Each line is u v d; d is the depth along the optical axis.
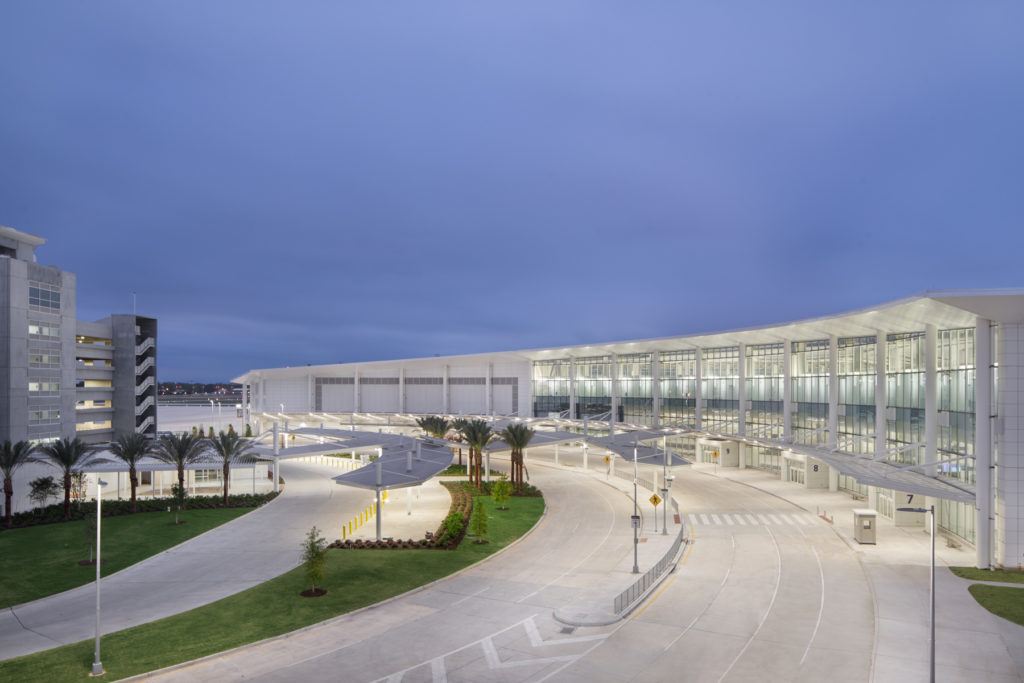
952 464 43.91
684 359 91.62
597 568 37.66
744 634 27.22
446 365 130.62
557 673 23.56
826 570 36.69
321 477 79.75
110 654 25.55
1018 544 35.47
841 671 23.42
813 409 68.88
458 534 44.22
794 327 63.12
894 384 53.72
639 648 25.80
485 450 69.06
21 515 54.03
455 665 24.38
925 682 22.44
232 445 61.16
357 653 25.59
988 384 36.44
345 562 38.69
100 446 58.72
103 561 40.78
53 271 64.44
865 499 59.94
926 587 33.22
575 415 112.31
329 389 146.00
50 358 63.50
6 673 23.89
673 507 56.03
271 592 33.31
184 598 33.31
